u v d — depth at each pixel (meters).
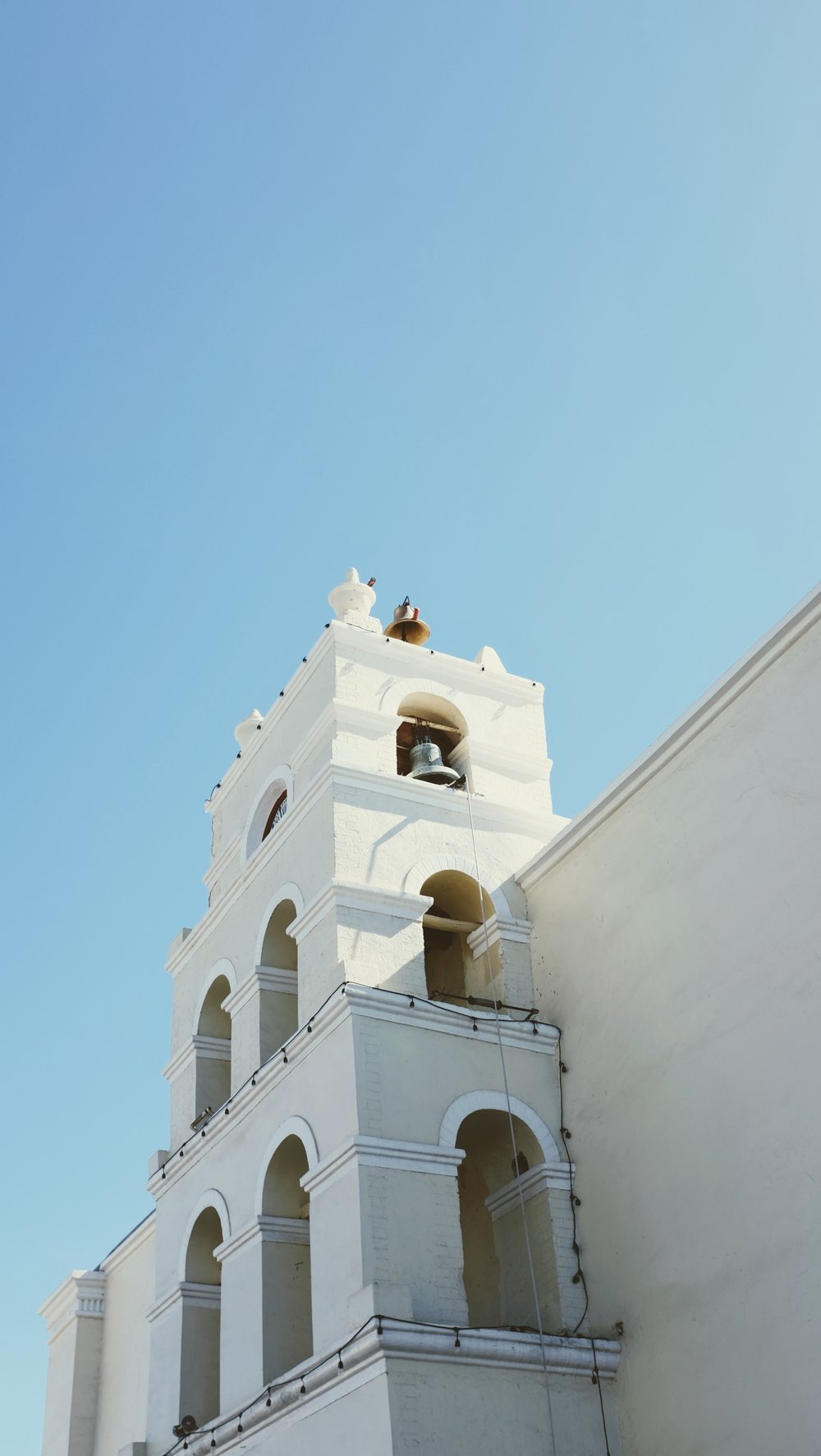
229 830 29.70
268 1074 22.98
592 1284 20.67
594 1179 21.34
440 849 24.84
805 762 19.62
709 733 21.62
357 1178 19.70
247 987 25.69
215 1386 23.97
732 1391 17.86
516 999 23.80
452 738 28.05
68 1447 32.16
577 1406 19.03
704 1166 19.41
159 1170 26.59
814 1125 17.84
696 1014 20.39
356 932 22.88
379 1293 18.47
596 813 23.62
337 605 28.97
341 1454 18.09
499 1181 23.09
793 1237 17.67
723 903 20.47
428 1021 21.81
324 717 25.56
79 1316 34.19
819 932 18.62
